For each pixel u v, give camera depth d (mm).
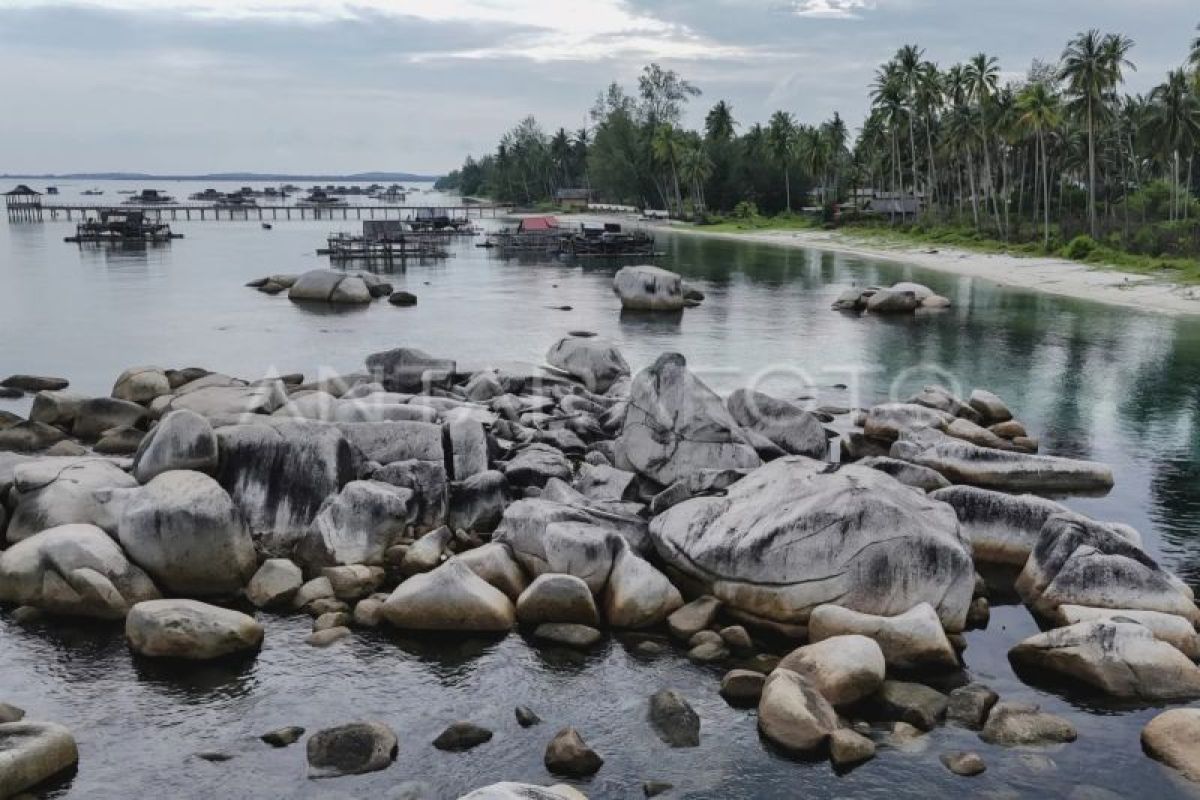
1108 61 78188
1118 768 10219
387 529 15328
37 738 9992
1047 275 66125
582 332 40875
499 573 14000
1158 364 35031
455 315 48594
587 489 17688
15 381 29688
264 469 16062
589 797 9750
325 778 10000
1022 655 12398
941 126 115062
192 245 95438
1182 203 96500
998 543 15688
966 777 10055
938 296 52156
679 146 137000
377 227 86562
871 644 11586
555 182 196500
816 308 52656
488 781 9977
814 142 132250
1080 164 102250
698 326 45594
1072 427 25641
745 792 9828
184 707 11383
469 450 18094
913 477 17984
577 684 11969
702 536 14094
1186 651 12445
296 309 50094
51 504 15312
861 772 10141
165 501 14102
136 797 9703
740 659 12570
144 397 25500
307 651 12719
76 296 54125
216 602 14102
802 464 15180
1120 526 15484
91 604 13414
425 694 11719
